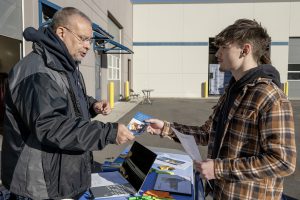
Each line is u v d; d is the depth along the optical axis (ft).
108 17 47.32
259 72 4.92
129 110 41.32
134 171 7.38
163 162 9.18
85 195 6.73
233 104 5.07
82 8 30.73
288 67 68.33
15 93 5.26
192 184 7.45
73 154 5.68
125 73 61.98
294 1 66.49
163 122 7.35
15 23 17.83
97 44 37.58
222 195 5.17
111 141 5.35
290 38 67.72
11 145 5.56
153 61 69.87
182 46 69.15
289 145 4.50
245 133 4.85
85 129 5.17
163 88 70.23
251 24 5.10
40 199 5.45
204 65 69.15
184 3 67.97
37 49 5.60
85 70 32.14
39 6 20.53
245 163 4.68
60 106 5.17
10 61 23.67
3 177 5.73
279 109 4.58
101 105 7.79
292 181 14.21
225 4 67.62
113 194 6.73
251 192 4.91
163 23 68.95
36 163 5.40
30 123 5.06
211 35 68.54
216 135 5.54
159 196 6.64
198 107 47.34
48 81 5.23
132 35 69.46
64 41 5.89
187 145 5.81
